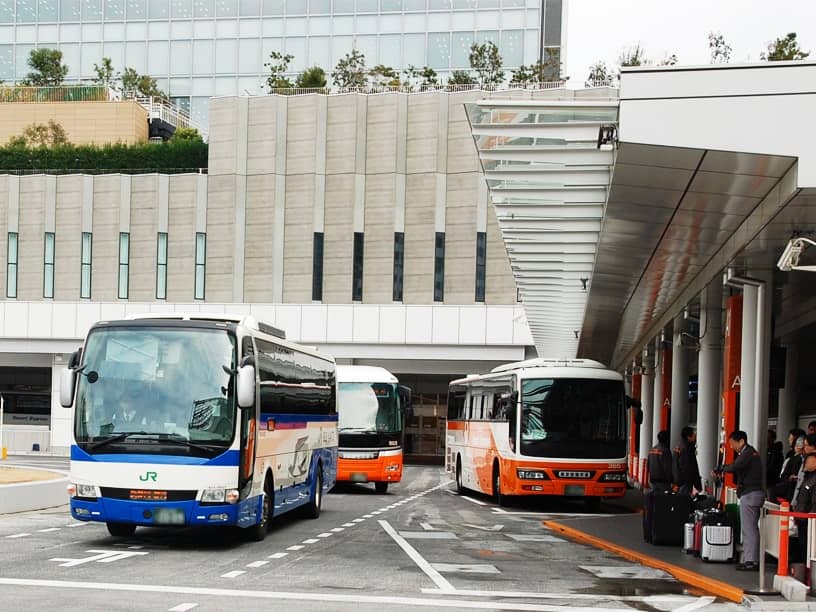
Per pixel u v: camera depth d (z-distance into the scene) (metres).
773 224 15.29
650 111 12.44
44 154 71.19
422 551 16.92
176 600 10.91
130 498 15.80
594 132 13.56
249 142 60.31
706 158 12.84
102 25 81.75
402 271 58.66
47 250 62.34
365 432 33.91
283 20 78.25
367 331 57.53
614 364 54.84
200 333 16.47
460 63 74.62
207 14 80.00
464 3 74.88
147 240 61.28
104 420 16.08
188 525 15.95
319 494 23.81
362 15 76.69
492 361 58.31
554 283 25.42
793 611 11.74
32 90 78.94
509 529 21.94
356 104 59.16
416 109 58.84
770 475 23.94
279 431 18.97
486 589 12.76
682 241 19.05
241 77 79.06
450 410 38.44
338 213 59.22
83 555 15.01
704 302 27.00
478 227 57.84
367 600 11.48
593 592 12.94
